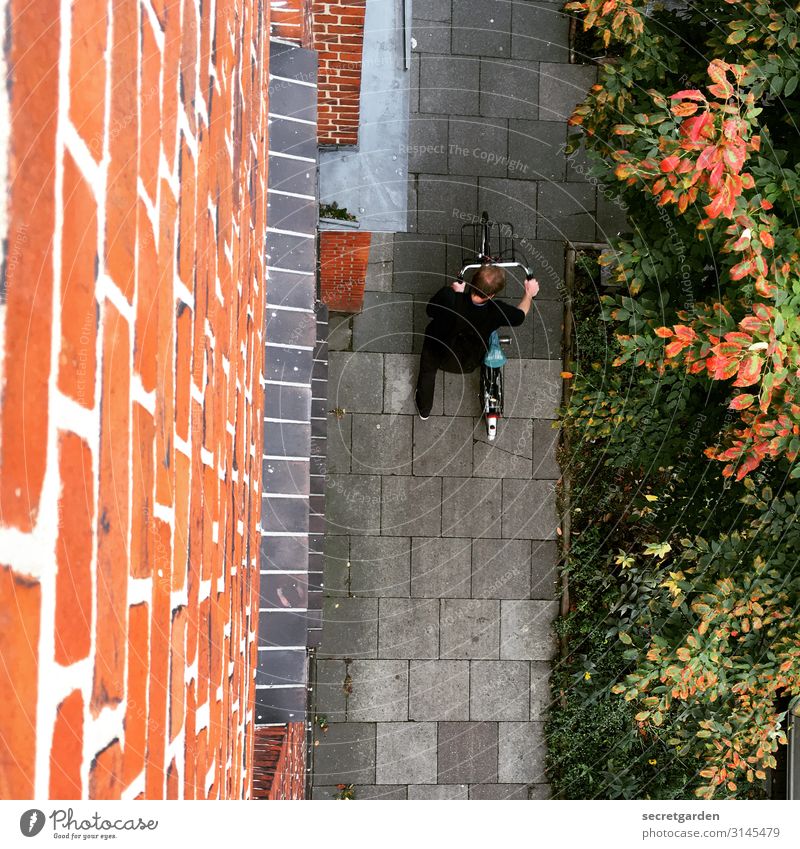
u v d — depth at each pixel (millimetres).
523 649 6039
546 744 5977
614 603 5773
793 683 3145
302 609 2826
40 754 533
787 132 3193
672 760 5707
